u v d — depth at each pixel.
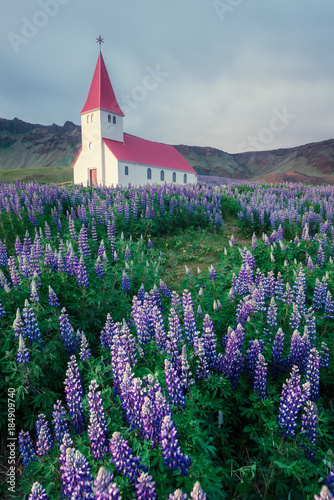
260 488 3.82
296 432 4.25
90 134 51.69
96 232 13.47
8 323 5.45
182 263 12.50
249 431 4.48
